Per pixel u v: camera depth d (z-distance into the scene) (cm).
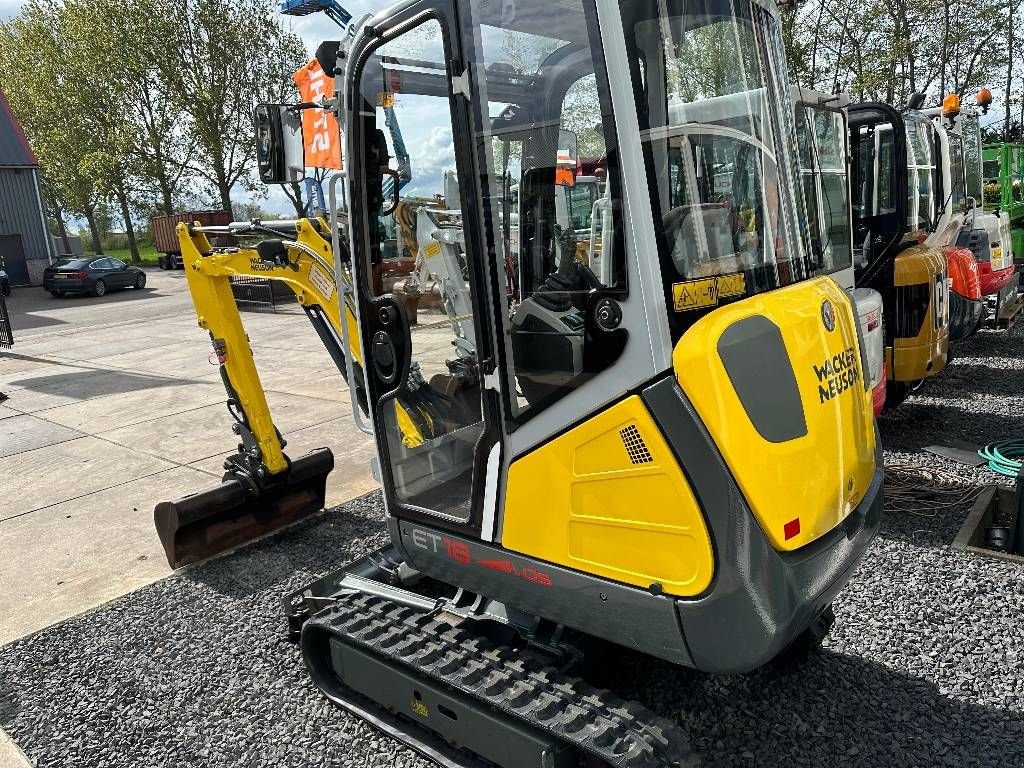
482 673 252
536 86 226
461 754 266
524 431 233
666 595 210
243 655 356
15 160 2719
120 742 300
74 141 3375
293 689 328
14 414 843
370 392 292
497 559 251
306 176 310
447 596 322
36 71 3478
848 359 243
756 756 267
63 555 476
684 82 213
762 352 207
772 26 253
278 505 488
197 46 2897
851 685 302
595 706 230
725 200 225
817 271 272
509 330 234
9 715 321
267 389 887
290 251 388
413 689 273
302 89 336
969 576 376
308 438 679
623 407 207
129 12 2855
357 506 525
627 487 212
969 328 686
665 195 204
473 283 234
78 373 1080
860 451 247
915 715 283
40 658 362
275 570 441
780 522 205
